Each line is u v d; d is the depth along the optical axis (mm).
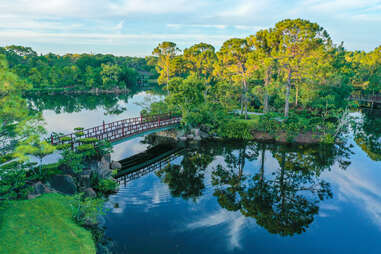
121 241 15914
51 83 119125
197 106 40594
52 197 17875
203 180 25750
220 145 37469
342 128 43031
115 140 29000
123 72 134250
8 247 12328
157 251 15133
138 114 61562
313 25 39844
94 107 73125
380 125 51938
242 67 48906
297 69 42594
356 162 30969
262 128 42312
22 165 19578
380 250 15758
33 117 18531
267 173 27750
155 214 19266
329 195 22875
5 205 15766
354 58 108438
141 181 25109
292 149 35656
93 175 22844
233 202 21422
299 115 49094
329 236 17156
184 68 68000
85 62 164125
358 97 89438
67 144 23109
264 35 51062
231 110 48844
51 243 13492
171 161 31188
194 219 18719
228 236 16828
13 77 16172
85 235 15039
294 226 18172
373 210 20359
